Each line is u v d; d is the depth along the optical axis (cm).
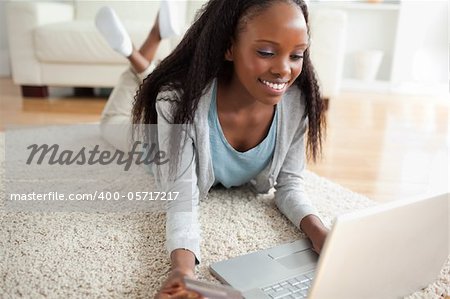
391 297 79
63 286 85
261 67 85
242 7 87
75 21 269
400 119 241
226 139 108
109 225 108
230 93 102
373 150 185
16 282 85
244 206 121
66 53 248
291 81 89
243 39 86
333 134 206
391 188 145
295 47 84
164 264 92
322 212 120
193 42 101
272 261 91
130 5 285
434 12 307
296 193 114
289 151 118
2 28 332
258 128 108
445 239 79
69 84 257
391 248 70
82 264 92
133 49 166
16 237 101
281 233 107
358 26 329
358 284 70
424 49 315
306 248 96
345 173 157
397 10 321
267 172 117
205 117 103
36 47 251
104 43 245
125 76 171
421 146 192
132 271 90
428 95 314
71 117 221
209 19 94
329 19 234
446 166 168
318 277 64
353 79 330
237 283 83
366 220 62
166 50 233
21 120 212
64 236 103
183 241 89
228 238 103
